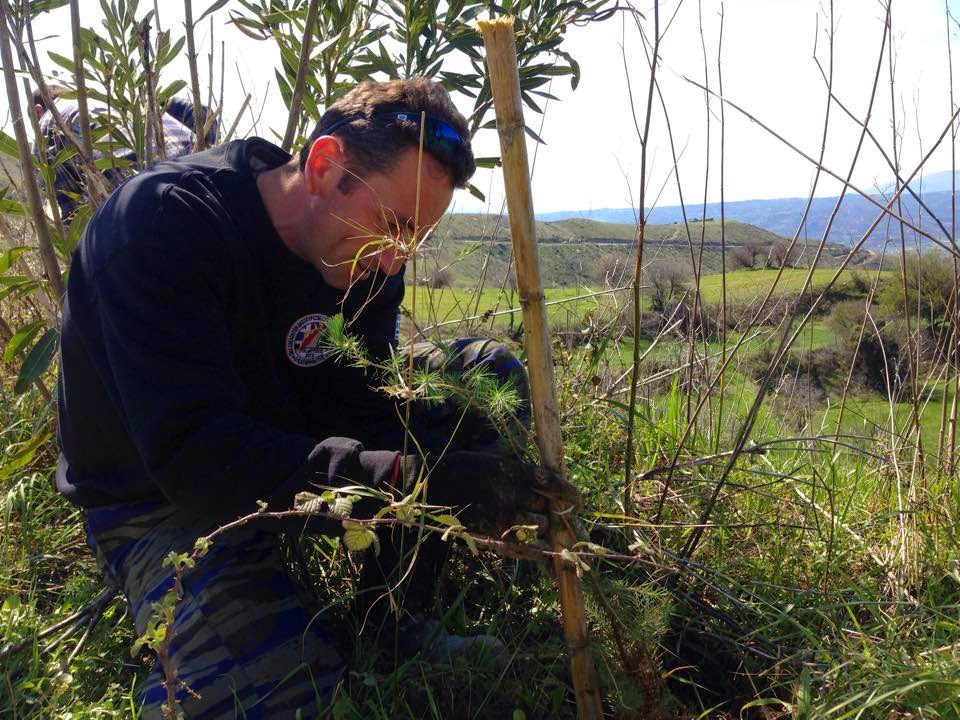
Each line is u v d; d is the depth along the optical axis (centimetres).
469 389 159
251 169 178
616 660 160
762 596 205
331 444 154
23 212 252
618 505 214
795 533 230
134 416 156
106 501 189
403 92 159
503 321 257
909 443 280
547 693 175
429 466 146
